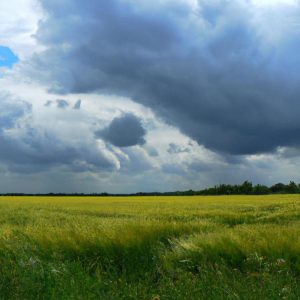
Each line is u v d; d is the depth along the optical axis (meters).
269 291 6.36
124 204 43.22
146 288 6.93
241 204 40.75
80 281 7.09
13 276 7.32
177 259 8.37
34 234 10.16
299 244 8.51
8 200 58.72
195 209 31.95
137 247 8.84
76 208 34.56
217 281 6.86
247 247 8.53
